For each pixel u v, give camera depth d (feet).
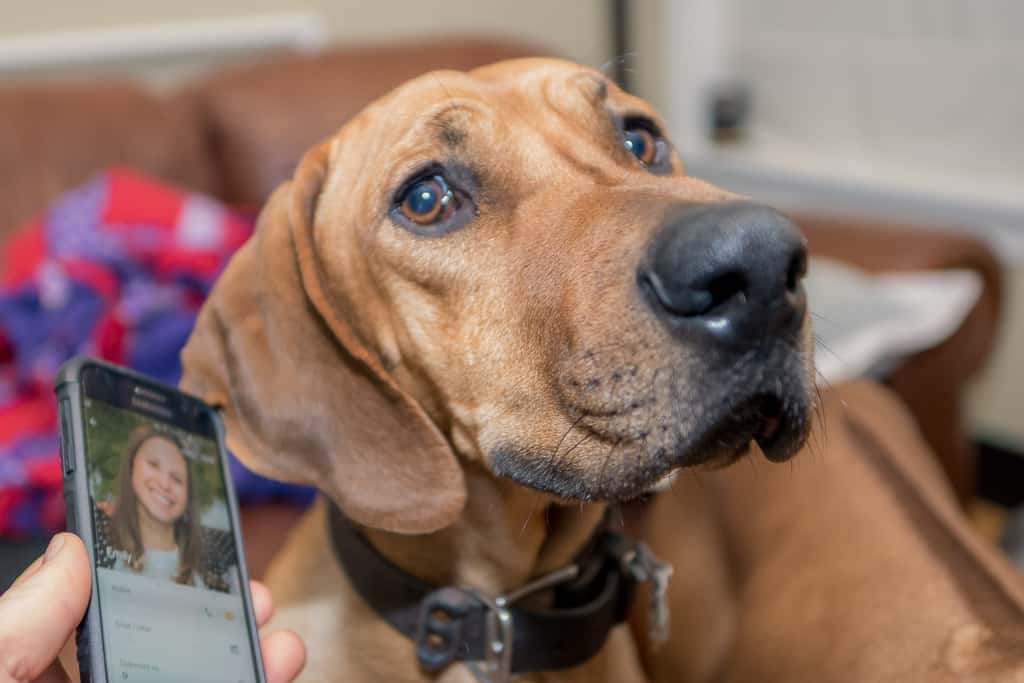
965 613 1.60
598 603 1.69
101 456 1.34
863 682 1.59
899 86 4.25
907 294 2.76
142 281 2.59
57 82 3.29
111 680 1.21
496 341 1.52
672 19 4.99
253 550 2.39
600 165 1.57
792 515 1.99
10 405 2.50
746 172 4.74
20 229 2.97
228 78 3.46
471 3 4.61
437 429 1.61
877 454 2.02
